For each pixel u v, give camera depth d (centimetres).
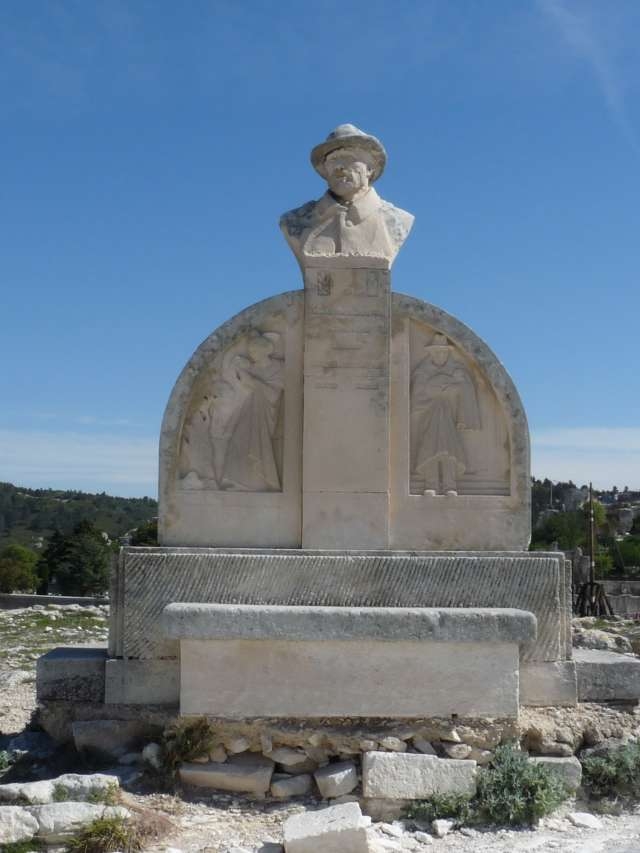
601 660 783
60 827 579
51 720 766
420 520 793
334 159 822
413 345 813
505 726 708
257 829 622
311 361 794
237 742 703
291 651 712
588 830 632
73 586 4238
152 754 702
